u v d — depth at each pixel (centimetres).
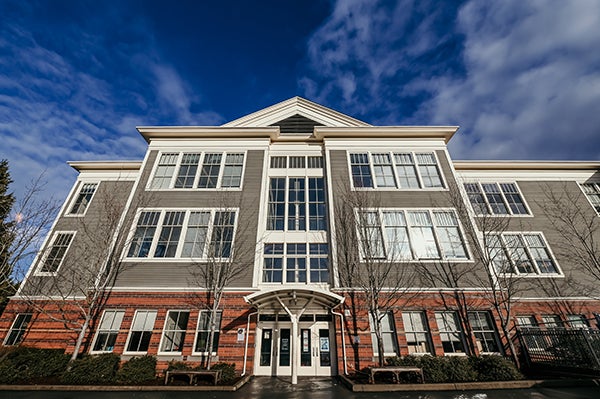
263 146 1884
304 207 1719
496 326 1333
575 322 1398
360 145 1891
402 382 1062
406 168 1802
